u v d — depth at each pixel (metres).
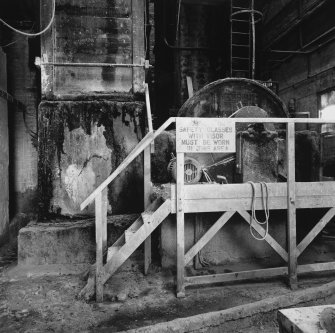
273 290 4.91
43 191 6.30
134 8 6.75
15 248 7.45
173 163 5.99
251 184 4.88
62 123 6.35
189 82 11.71
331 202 5.15
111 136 6.50
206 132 4.65
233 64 12.15
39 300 4.70
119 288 4.95
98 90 6.66
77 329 3.95
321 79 11.56
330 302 4.40
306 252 6.33
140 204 6.58
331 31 10.21
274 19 12.90
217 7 12.38
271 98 7.90
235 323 3.88
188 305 4.51
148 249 5.47
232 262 5.86
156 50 12.77
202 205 4.72
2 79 7.85
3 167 7.70
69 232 5.93
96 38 6.66
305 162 7.30
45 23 6.46
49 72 6.48
